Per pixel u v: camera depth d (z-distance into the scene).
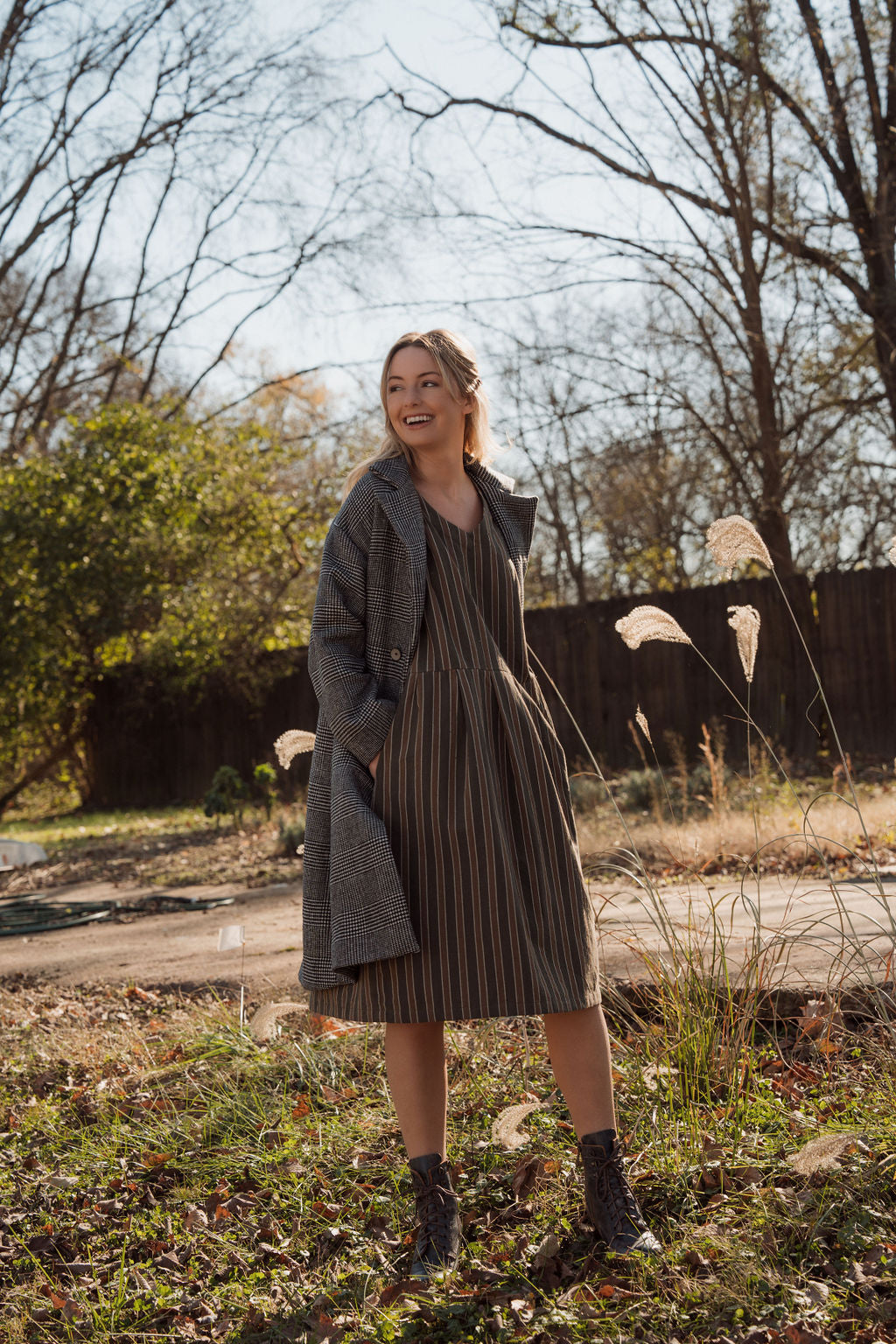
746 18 12.86
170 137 19.88
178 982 4.60
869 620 12.19
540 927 2.12
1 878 9.75
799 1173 2.12
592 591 28.19
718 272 13.84
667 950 3.33
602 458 16.81
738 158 13.16
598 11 13.32
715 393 15.30
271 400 23.86
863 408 14.00
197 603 15.58
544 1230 2.26
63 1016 4.40
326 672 2.14
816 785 10.11
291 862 9.13
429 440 2.28
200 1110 3.14
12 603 15.22
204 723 16.66
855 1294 1.91
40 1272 2.45
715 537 2.70
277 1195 2.61
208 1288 2.29
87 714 17.67
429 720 2.12
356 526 2.23
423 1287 2.09
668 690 13.27
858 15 13.16
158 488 15.56
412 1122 2.21
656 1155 2.45
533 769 2.18
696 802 9.25
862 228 13.57
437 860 2.08
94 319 22.38
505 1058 3.12
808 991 3.01
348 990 2.14
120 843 11.90
